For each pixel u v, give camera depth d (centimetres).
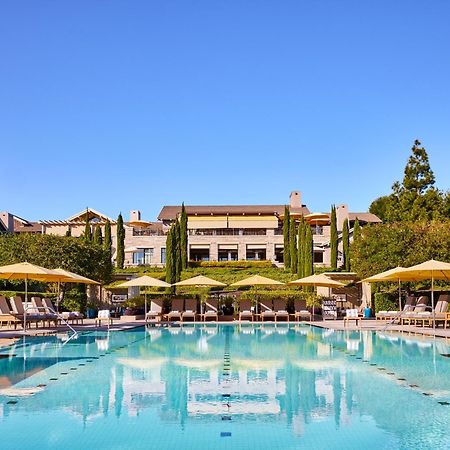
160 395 1030
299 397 1010
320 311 3700
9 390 1076
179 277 4141
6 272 2333
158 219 7138
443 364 1445
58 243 3762
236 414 884
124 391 1066
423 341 2103
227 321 3481
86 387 1109
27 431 787
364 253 3825
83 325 2950
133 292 4031
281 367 1391
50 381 1179
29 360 1523
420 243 3594
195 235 6606
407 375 1258
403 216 4728
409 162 4950
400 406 934
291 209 7675
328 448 713
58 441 741
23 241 3841
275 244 6588
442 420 844
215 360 1532
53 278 2656
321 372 1306
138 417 864
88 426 812
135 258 6438
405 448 710
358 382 1166
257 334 2494
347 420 846
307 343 2045
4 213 6606
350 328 2738
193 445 726
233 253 6744
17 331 2450
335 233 5494
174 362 1488
